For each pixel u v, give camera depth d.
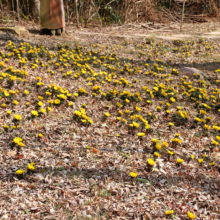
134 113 5.36
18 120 4.34
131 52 11.12
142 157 4.11
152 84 7.57
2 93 5.12
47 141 4.20
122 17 18.53
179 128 5.21
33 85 6.09
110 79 6.76
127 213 2.98
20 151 3.85
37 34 12.17
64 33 12.61
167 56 10.93
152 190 3.39
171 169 3.90
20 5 15.44
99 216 2.91
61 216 2.87
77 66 7.69
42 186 3.26
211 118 5.44
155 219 2.93
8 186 3.18
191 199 3.32
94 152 4.10
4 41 9.88
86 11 17.19
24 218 2.79
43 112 4.59
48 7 11.95
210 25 19.19
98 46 11.43
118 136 4.58
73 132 4.56
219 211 3.17
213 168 4.05
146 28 17.14
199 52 11.84
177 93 6.79
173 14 21.45
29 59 7.80
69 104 5.11
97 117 5.22
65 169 3.62
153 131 4.93
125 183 3.46
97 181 3.44
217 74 8.98
